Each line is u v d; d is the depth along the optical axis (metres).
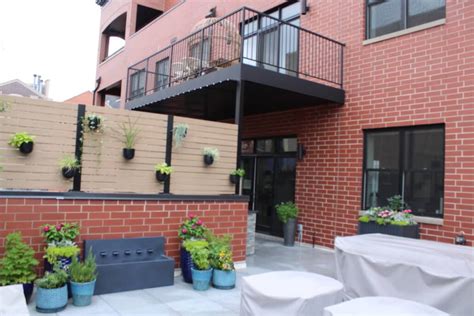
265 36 9.62
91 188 5.30
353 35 7.97
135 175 5.65
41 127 4.98
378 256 3.41
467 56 6.24
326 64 8.41
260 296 2.70
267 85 7.01
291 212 8.55
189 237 5.56
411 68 6.98
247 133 10.66
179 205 5.74
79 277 4.28
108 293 4.76
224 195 6.23
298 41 8.20
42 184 4.97
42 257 4.65
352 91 7.94
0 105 4.70
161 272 5.14
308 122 8.85
